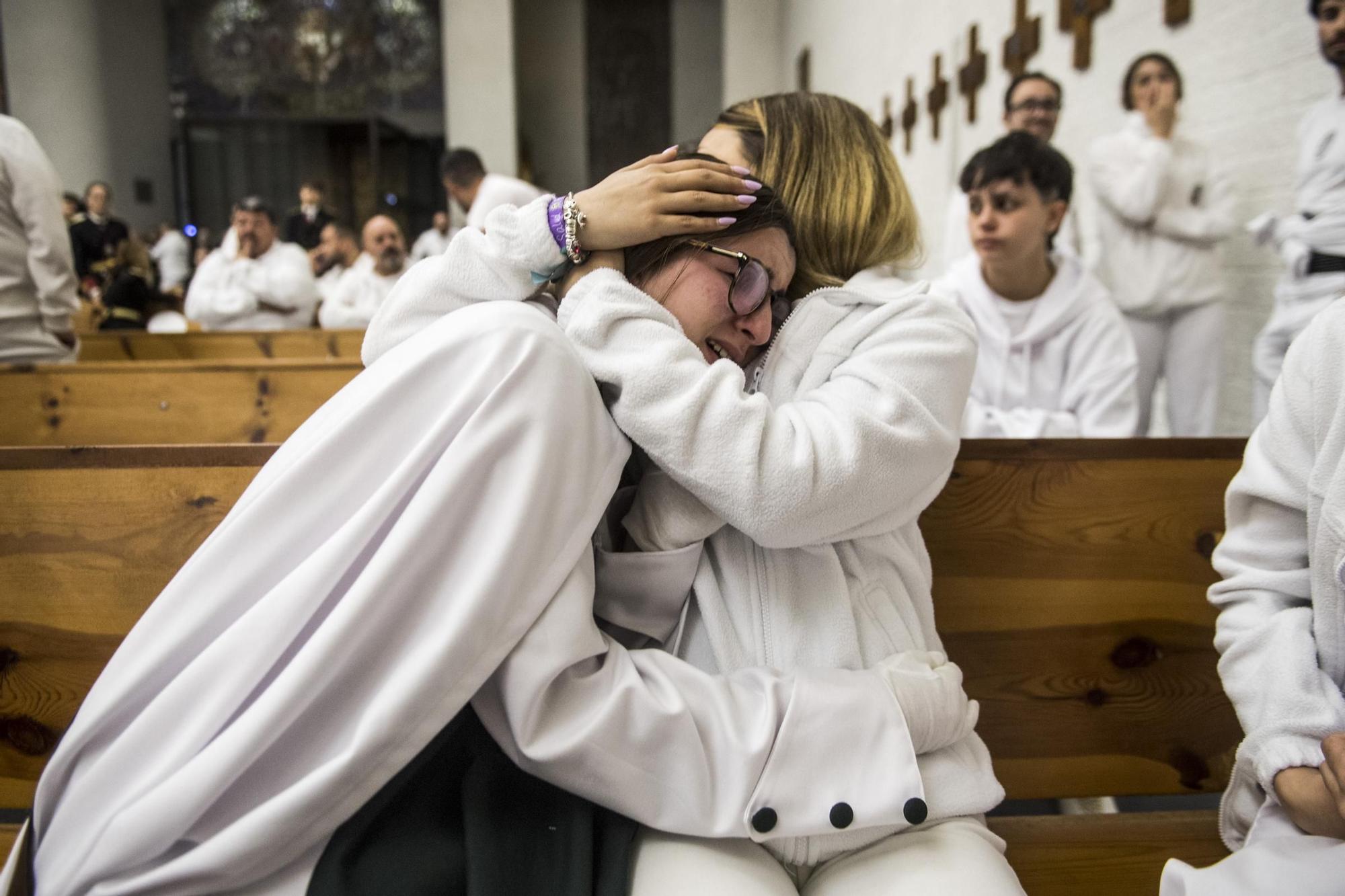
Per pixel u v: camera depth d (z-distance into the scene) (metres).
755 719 0.91
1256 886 0.83
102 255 8.57
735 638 1.01
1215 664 1.33
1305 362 0.95
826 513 0.93
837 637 1.00
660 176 0.99
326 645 0.80
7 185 2.77
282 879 0.82
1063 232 4.13
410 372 0.89
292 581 0.83
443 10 12.27
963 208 3.64
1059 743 1.33
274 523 0.88
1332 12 2.57
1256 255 3.20
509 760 0.94
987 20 5.46
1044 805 1.75
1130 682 1.33
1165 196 3.34
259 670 0.82
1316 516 0.90
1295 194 2.95
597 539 1.06
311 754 0.84
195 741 0.81
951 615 1.31
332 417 0.93
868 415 0.93
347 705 0.84
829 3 10.02
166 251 11.18
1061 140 4.48
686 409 0.90
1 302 2.84
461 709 0.96
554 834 0.88
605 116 14.34
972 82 5.61
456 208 12.27
